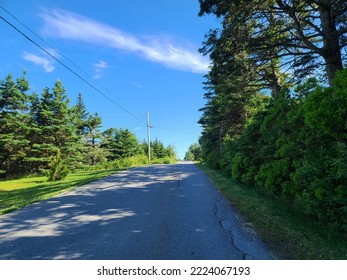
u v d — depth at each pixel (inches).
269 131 373.1
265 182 352.8
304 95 301.7
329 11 370.9
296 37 423.5
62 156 1679.4
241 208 341.7
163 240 224.2
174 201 400.5
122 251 202.7
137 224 277.1
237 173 533.0
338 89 201.2
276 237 223.9
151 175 826.8
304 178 240.2
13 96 1551.4
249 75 559.5
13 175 1583.4
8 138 1482.5
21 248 215.0
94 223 286.4
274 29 467.8
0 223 299.0
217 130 1171.9
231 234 235.9
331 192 203.3
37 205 397.4
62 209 363.9
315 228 236.5
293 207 313.3
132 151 2640.3
